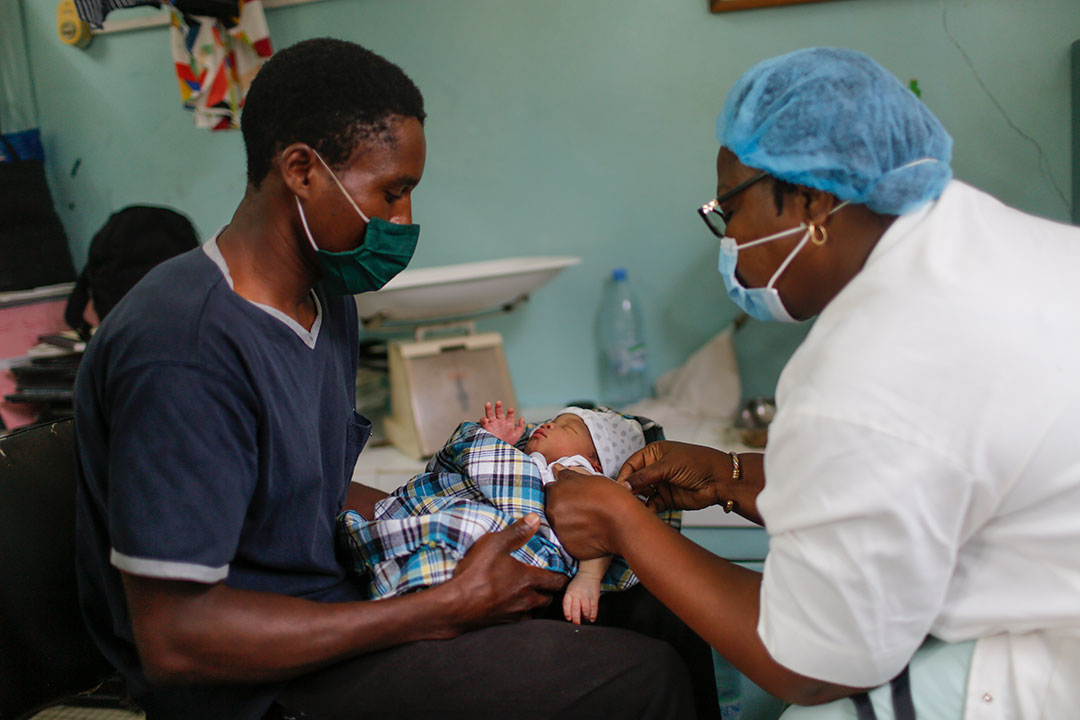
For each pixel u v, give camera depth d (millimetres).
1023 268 765
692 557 938
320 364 1038
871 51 2039
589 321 2324
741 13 2070
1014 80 1986
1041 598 765
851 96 802
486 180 2283
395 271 996
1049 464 721
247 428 884
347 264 959
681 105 2150
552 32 2164
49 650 1082
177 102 2350
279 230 949
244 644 857
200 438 840
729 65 2107
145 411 828
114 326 875
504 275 1827
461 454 1232
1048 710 766
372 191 927
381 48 2242
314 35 2256
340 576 1073
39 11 2354
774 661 812
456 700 922
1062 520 741
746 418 2014
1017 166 2027
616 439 1414
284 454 938
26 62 2395
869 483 720
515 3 2164
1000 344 714
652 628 1149
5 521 1056
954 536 733
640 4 2113
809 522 755
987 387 709
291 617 882
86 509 969
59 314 2311
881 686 840
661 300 2270
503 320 2367
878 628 751
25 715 1058
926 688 828
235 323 891
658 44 2129
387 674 937
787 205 851
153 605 840
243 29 2064
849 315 778
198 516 835
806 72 831
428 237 2348
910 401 717
